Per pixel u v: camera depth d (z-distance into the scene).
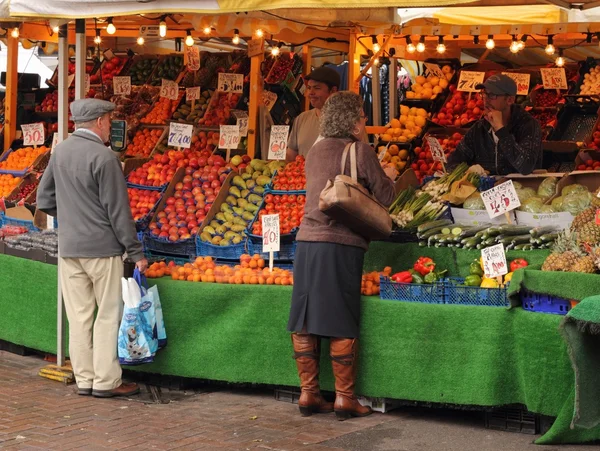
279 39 9.48
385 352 6.12
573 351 4.87
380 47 9.73
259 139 9.31
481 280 6.09
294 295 6.18
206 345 6.71
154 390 6.87
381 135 11.15
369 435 5.81
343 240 6.01
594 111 10.65
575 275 5.40
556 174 7.12
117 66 11.65
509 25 9.62
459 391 5.89
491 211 6.43
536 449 5.51
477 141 7.64
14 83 10.32
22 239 7.91
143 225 7.80
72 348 6.79
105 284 6.65
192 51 10.40
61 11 6.55
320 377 6.47
